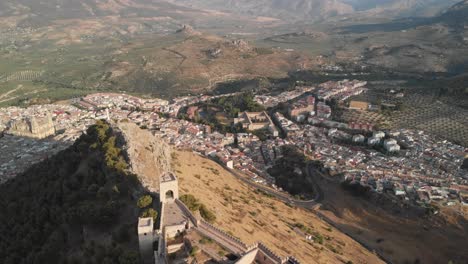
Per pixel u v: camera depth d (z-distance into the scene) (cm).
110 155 17938
